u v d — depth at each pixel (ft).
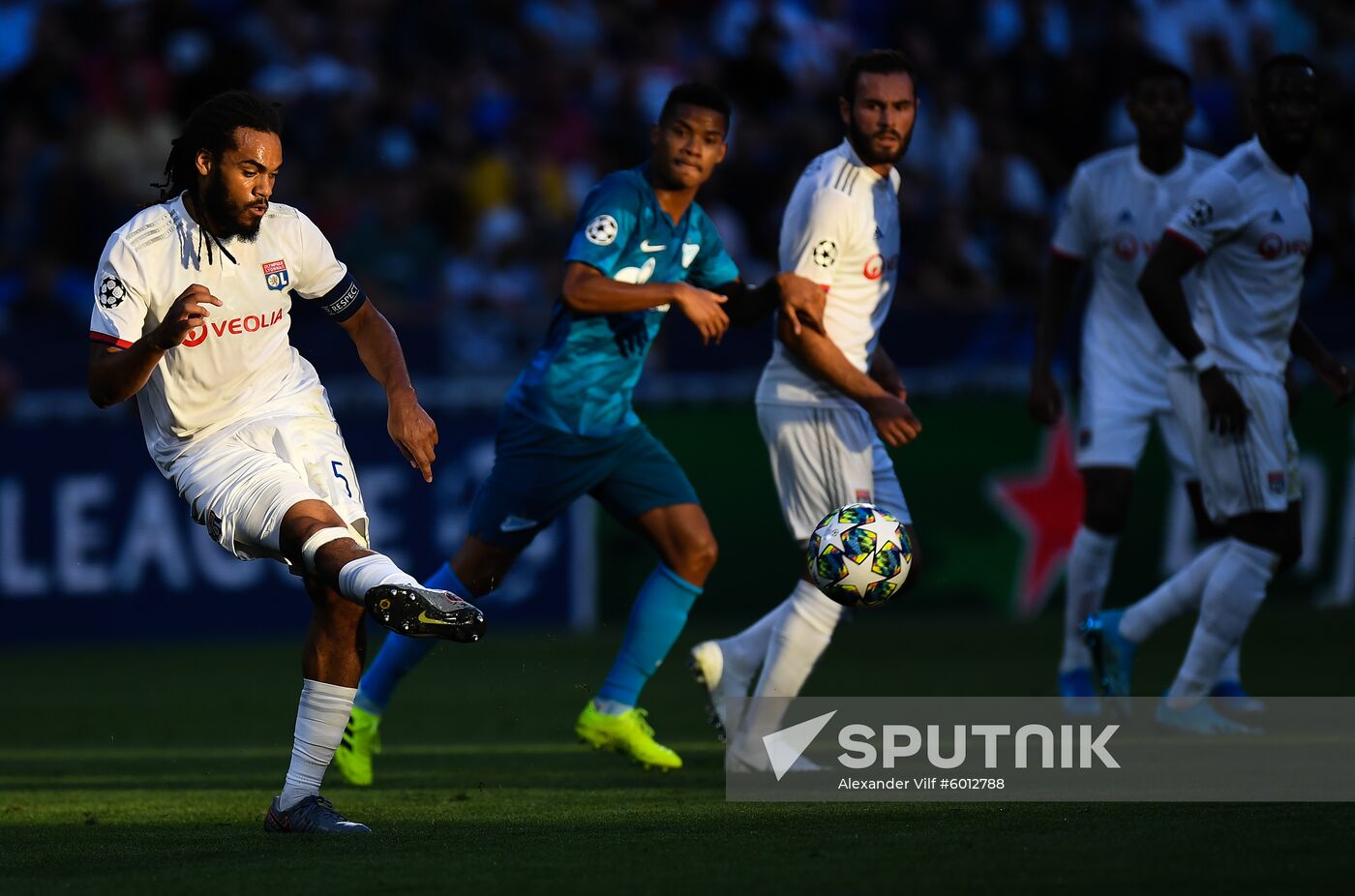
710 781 62.03
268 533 49.06
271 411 51.85
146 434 52.80
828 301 64.39
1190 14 170.09
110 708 90.74
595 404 66.59
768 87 161.07
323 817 50.16
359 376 124.36
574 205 156.25
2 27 170.09
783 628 63.00
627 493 67.51
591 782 62.39
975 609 128.57
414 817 53.21
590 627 126.11
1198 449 71.20
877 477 66.64
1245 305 69.31
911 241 145.69
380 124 156.76
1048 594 128.98
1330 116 162.91
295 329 123.34
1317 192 145.79
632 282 64.03
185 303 46.80
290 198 147.64
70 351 123.03
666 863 42.70
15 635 120.16
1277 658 99.45
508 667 107.45
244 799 59.26
